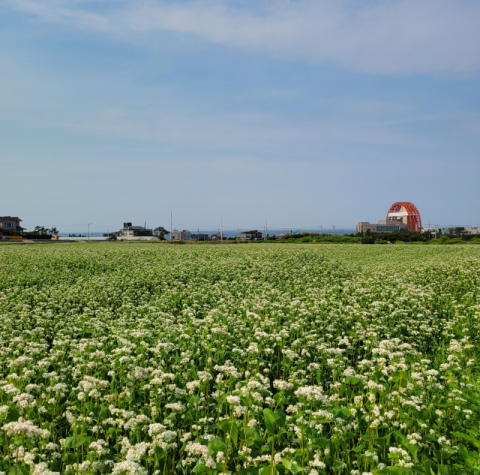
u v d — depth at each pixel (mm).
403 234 95688
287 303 13945
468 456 4902
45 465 4215
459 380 7629
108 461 4520
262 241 93438
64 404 5910
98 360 7555
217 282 18422
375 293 15555
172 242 90812
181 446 5312
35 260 26125
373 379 6793
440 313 13391
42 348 8766
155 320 11633
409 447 4727
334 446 4754
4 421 4938
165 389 6312
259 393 5742
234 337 9383
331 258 32062
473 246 56281
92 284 18156
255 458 4598
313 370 7359
